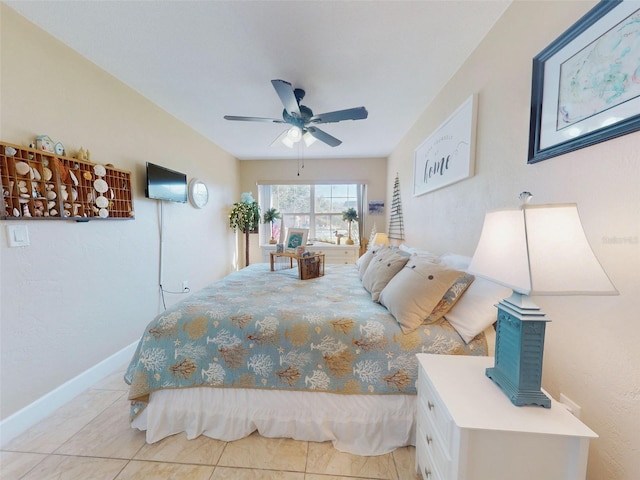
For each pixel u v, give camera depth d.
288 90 1.73
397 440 1.34
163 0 1.36
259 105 2.62
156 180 2.53
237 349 1.40
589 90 0.93
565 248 0.75
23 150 1.47
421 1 1.36
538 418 0.81
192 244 3.35
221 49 1.76
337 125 3.09
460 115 1.87
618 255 0.87
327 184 4.86
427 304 1.37
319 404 1.38
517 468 0.80
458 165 1.90
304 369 1.37
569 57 1.00
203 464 1.28
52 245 1.66
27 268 1.53
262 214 4.97
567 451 0.79
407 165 3.30
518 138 1.32
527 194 0.86
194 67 1.97
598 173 0.92
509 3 1.37
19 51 1.47
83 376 1.86
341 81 2.13
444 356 1.18
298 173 4.45
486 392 0.93
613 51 0.85
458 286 1.41
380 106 2.58
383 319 1.43
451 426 0.83
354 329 1.38
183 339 1.43
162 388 1.42
